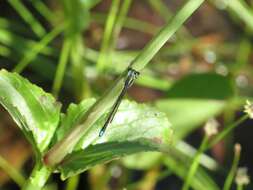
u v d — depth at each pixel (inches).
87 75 21.7
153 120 11.2
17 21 22.4
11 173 18.2
